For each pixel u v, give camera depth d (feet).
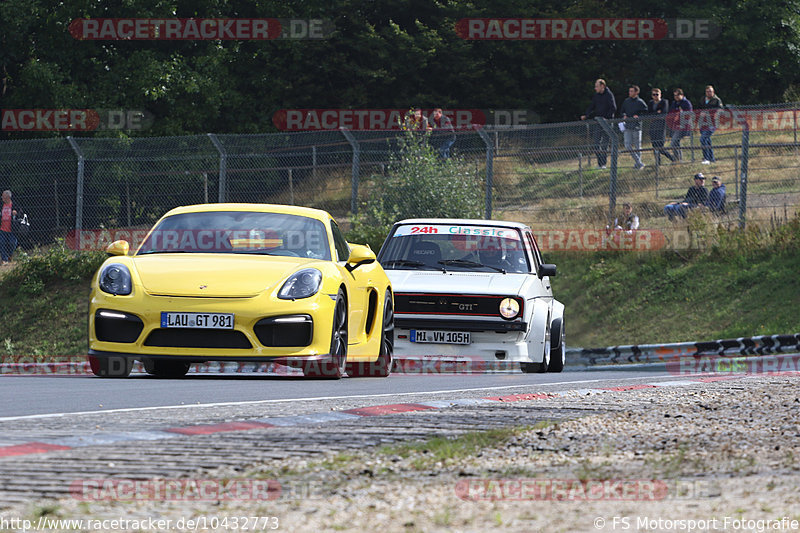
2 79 409.69
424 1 433.07
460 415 70.69
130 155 296.10
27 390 85.20
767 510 37.96
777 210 243.19
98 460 49.75
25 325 243.81
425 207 255.29
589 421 66.90
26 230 265.75
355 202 262.88
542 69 433.07
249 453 52.70
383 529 35.86
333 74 416.87
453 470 48.75
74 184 267.80
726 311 213.25
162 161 271.49
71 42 388.98
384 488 43.55
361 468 48.73
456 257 150.82
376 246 250.16
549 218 254.68
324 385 96.02
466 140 263.29
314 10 413.80
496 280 144.46
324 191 269.03
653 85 443.73
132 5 387.14
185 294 96.73
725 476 46.21
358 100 410.31
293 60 414.00
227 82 401.08
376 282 115.34
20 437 56.24
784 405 75.87
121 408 71.51
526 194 259.80
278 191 271.90
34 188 268.00
